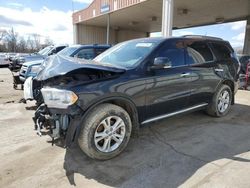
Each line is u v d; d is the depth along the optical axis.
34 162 3.06
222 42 5.01
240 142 3.68
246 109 5.67
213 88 4.64
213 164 2.98
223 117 4.98
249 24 16.25
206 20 18.23
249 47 16.36
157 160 3.11
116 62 3.70
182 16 16.59
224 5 13.45
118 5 14.45
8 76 13.61
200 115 5.07
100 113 2.94
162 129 4.23
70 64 2.96
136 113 3.34
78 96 2.76
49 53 10.77
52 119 2.91
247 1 12.52
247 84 8.62
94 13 17.45
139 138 3.82
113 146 3.16
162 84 3.56
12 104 6.12
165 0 9.89
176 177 2.71
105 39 23.48
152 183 2.61
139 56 3.57
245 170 2.83
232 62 5.07
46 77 2.98
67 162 3.06
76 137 2.84
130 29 24.81
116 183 2.62
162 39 3.86
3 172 2.82
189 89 4.06
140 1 12.43
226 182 2.59
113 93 2.99
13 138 3.84
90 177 2.73
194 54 4.24
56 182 2.63
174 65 3.82
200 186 2.53
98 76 3.04
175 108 3.91
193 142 3.68
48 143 3.63
